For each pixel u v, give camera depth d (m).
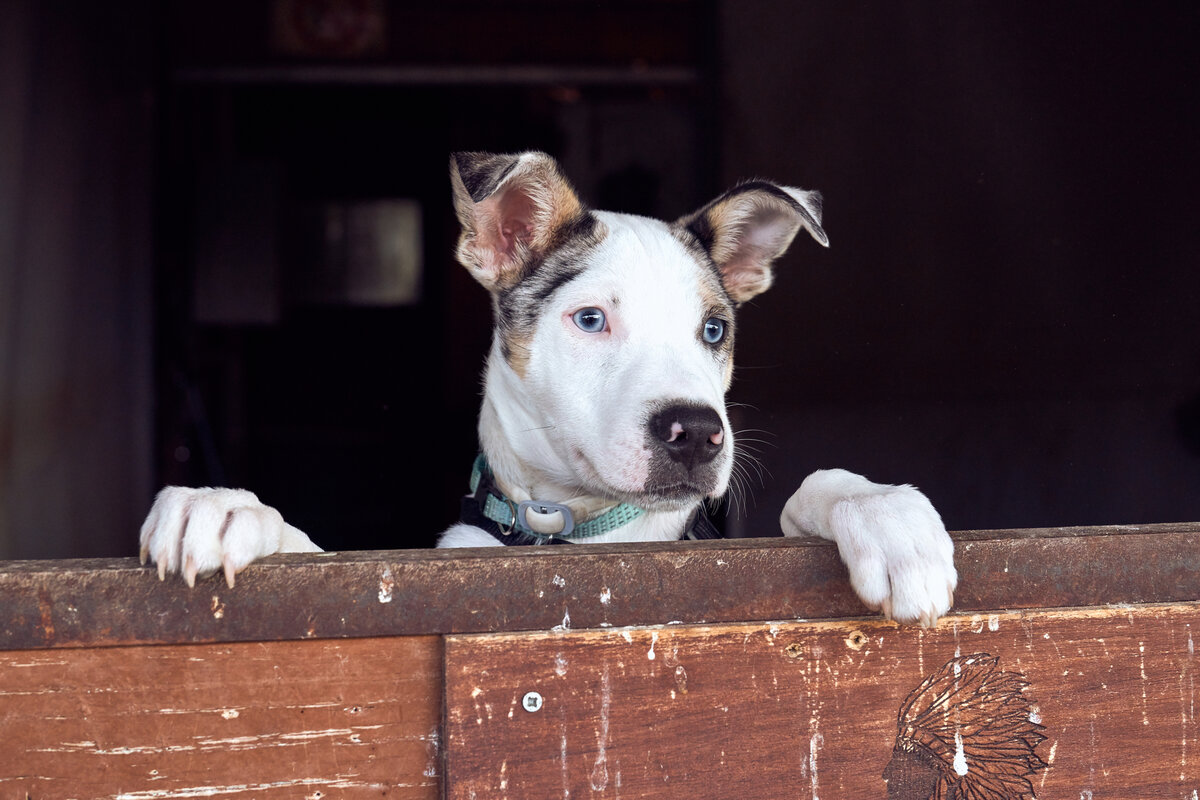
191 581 1.48
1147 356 3.88
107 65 6.23
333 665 1.53
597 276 2.39
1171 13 3.72
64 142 5.52
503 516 2.53
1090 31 4.02
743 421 5.21
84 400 5.80
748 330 5.21
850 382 5.06
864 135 5.12
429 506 7.95
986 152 4.53
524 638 1.55
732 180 6.07
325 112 8.89
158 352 7.05
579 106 8.30
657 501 2.11
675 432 2.05
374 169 9.09
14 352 4.79
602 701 1.56
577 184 8.33
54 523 5.28
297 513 7.74
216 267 7.98
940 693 1.64
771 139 5.81
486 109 8.84
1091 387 4.12
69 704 1.50
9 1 4.71
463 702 1.54
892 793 1.63
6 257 4.70
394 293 9.19
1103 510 4.05
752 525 5.21
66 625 1.48
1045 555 1.66
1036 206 4.28
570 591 1.56
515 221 2.63
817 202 2.76
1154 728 1.69
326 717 1.54
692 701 1.59
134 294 6.71
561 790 1.56
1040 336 4.33
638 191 8.27
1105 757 1.68
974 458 4.57
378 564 1.52
